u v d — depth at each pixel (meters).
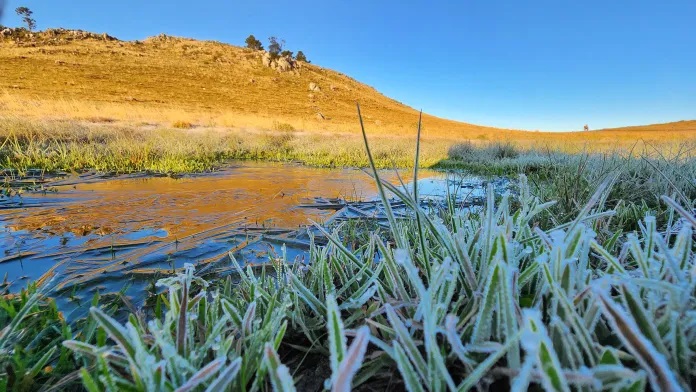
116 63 55.97
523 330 0.66
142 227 3.25
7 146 8.48
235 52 85.44
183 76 57.03
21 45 58.78
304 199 4.70
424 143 17.31
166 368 0.94
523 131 59.00
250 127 26.28
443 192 5.57
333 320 0.73
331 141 16.97
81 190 5.05
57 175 6.34
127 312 1.74
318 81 79.12
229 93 53.06
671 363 0.80
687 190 3.23
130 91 40.97
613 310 0.71
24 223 3.32
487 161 10.42
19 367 1.06
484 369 0.78
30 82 36.78
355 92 80.88
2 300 1.39
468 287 1.17
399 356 0.80
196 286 2.00
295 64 84.31
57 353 1.32
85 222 3.39
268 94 58.88
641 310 0.83
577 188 2.93
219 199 4.62
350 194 5.16
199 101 43.09
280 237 2.98
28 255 2.49
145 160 8.14
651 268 1.08
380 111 66.50
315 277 1.61
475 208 3.85
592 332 0.91
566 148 12.30
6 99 22.59
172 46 80.50
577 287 1.07
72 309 1.77
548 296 1.05
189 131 18.12
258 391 0.99
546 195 3.55
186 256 2.52
